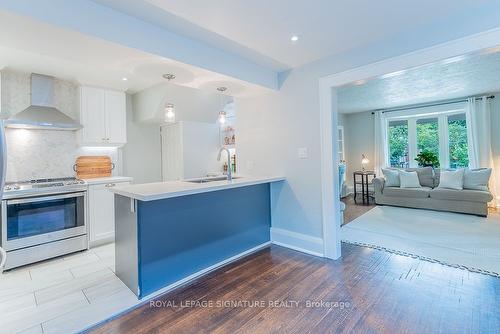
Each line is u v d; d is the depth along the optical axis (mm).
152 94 4270
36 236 2779
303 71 2943
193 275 2449
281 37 2281
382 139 6508
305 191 2990
